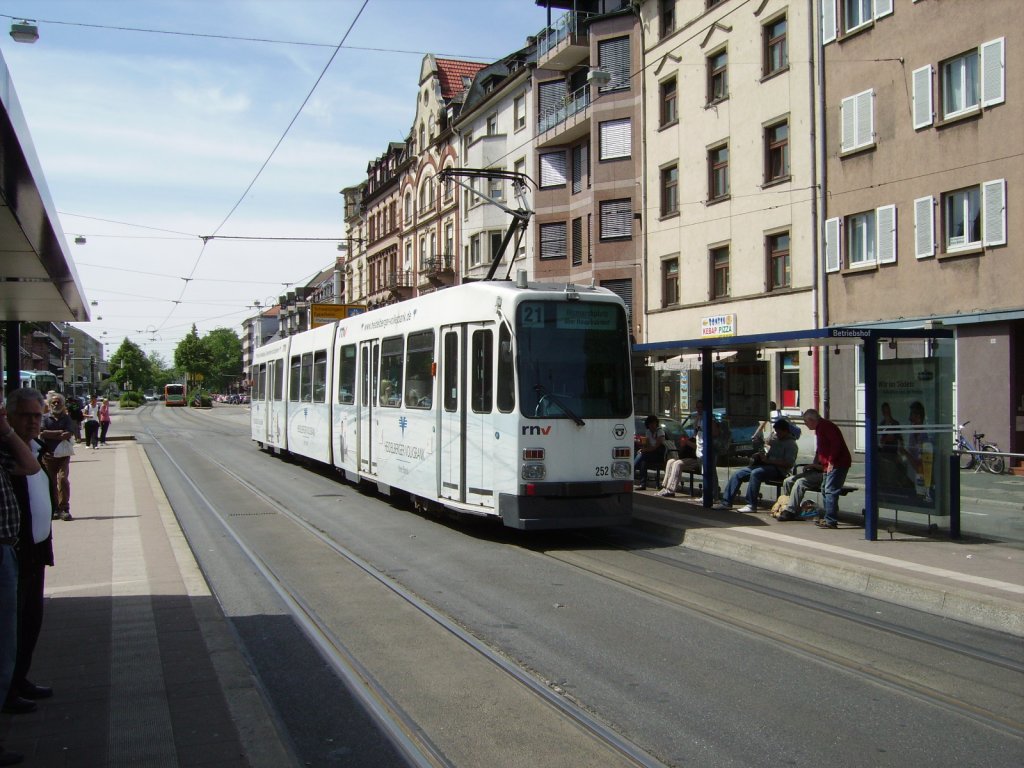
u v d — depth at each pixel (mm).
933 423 10281
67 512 12453
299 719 5195
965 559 9070
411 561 10062
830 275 24125
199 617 6992
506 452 10953
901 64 21984
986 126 19969
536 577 9164
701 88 28781
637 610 7754
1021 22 19234
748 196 26828
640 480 15953
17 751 4375
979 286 20172
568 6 37531
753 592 8445
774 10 25641
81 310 10664
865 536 10391
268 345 26984
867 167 23000
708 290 28594
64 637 6414
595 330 11430
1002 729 5027
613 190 33312
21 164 4910
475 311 11758
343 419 17594
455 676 5961
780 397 25641
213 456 26812
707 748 4738
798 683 5816
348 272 73250
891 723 5113
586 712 5273
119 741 4539
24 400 5102
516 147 40062
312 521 13211
